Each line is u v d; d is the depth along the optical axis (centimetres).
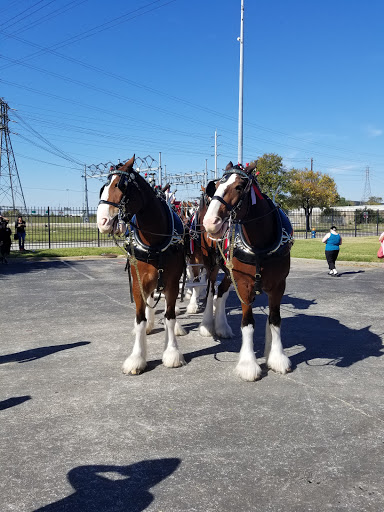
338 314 809
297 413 400
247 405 417
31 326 728
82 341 637
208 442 350
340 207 6575
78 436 360
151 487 293
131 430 370
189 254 675
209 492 287
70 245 2566
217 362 538
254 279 460
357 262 1636
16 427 377
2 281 1245
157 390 453
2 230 1708
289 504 275
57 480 301
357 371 507
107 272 1450
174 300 521
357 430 369
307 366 523
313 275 1362
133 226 479
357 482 297
